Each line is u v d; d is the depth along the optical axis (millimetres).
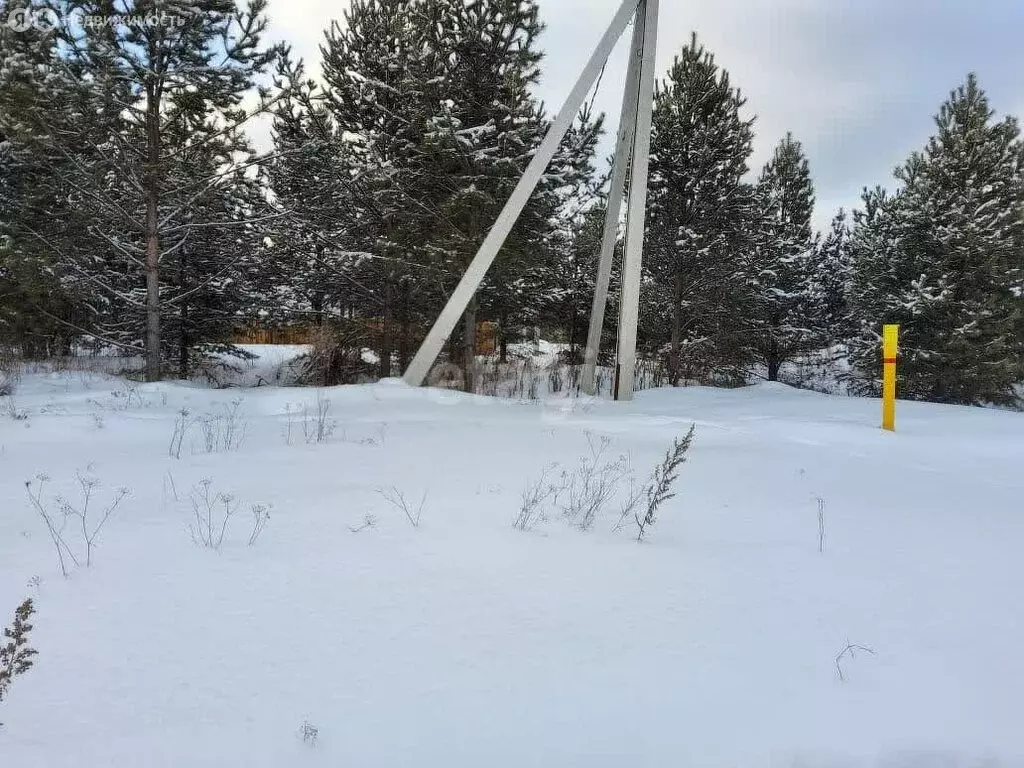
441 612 2793
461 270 13719
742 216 17438
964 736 2014
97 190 12375
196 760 1781
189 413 8992
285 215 13875
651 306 18578
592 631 2666
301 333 19078
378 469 5746
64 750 1805
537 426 8859
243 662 2320
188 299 16672
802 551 3830
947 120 17828
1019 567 3631
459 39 13289
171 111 12812
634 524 4297
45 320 17094
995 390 17188
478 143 13180
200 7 11570
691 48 16953
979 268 16656
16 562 3225
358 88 15156
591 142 14367
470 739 1917
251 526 3912
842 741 1964
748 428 9031
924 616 2938
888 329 8945
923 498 5293
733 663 2441
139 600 2818
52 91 10633
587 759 1841
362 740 1894
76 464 5562
